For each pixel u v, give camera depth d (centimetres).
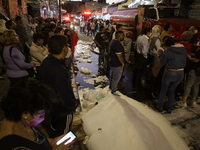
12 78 277
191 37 383
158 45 388
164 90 330
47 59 173
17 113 82
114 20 1037
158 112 343
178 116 330
